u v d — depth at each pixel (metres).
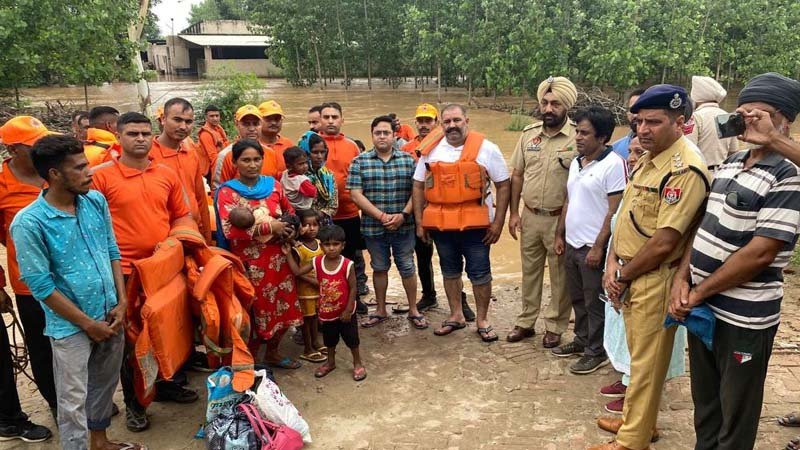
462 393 4.05
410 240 5.12
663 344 3.00
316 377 4.33
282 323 4.24
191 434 3.64
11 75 14.20
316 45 33.28
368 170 4.86
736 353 2.56
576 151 4.28
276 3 33.03
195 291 3.39
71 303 2.85
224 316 3.55
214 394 3.39
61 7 14.09
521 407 3.84
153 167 3.68
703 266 2.60
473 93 29.50
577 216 4.08
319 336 5.00
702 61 22.19
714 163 4.58
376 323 5.30
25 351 3.75
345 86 33.03
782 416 3.50
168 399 4.03
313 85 36.12
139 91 19.53
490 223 4.74
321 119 5.54
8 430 3.54
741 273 2.44
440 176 4.54
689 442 3.36
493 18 22.66
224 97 18.12
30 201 3.35
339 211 5.50
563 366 4.39
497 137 16.77
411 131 7.73
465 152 4.56
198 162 4.64
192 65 52.06
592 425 3.60
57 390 2.97
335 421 3.74
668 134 2.83
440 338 4.98
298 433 3.37
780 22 23.09
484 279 4.81
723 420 2.71
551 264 4.56
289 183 4.64
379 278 5.22
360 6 32.44
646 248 2.90
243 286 3.73
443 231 4.74
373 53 32.75
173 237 3.56
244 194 4.04
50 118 17.36
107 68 15.84
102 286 3.00
